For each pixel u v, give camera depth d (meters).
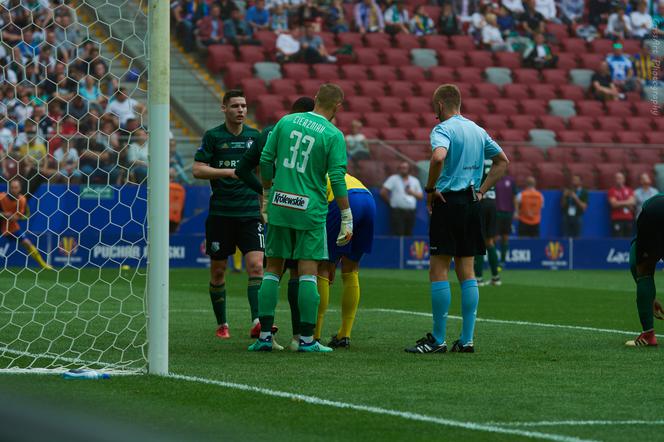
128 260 63.16
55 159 60.88
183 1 83.25
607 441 12.76
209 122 75.88
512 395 17.05
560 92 88.31
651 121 86.56
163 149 18.78
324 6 87.88
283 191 23.06
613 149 75.56
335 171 22.80
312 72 82.62
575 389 17.88
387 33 89.31
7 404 3.79
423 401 16.23
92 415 3.97
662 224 25.05
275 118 77.00
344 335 25.34
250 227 27.91
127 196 62.66
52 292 42.75
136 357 22.42
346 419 14.20
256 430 13.10
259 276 27.81
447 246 23.59
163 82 18.75
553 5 95.50
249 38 83.50
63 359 21.44
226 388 17.27
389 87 83.38
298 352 23.78
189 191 66.81
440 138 23.28
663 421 14.50
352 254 25.16
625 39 95.62
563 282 57.88
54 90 60.66
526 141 81.88
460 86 85.81
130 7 70.75
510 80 88.69
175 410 14.66
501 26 92.44
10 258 61.41
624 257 74.62
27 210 59.81
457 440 12.64
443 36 90.62
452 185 23.62
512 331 30.06
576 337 28.34
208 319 33.00
